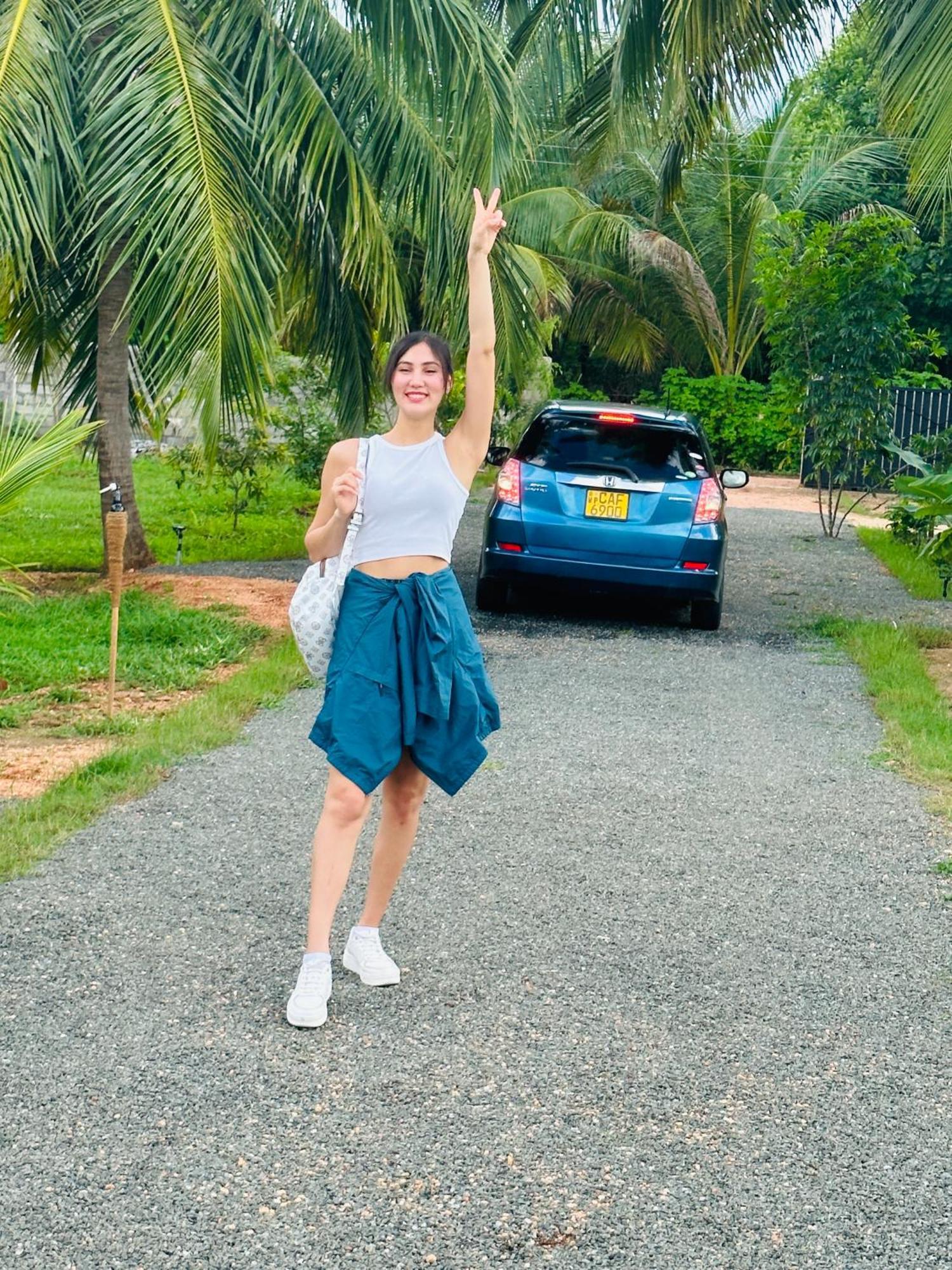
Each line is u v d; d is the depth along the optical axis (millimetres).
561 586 9703
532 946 4133
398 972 3842
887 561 13875
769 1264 2615
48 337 12258
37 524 15086
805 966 4055
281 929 4199
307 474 16375
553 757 6320
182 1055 3375
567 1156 2969
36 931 4109
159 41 9422
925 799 5723
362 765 3510
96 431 11508
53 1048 3385
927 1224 2764
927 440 14000
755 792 5848
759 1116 3178
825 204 28344
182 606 9945
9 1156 2900
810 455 16297
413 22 9688
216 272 9219
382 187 10500
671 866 4895
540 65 12070
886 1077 3393
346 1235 2658
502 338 11555
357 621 3574
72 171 9609
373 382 12773
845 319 15258
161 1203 2746
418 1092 3229
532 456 9766
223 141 9500
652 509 9516
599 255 28562
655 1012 3711
